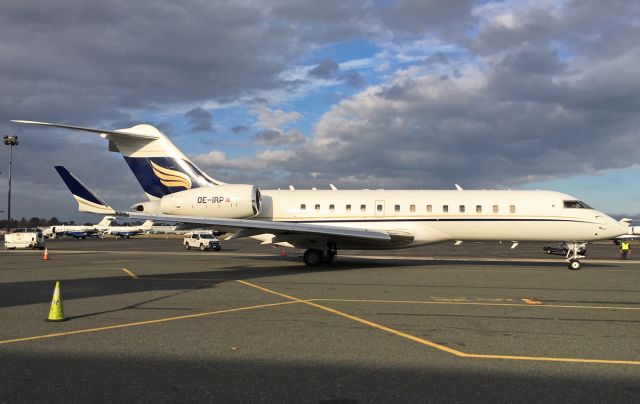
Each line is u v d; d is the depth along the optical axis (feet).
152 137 74.79
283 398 16.72
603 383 18.37
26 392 17.22
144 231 422.41
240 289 43.88
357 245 72.90
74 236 289.94
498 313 32.37
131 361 20.99
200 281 50.16
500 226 69.97
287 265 71.56
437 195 72.64
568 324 28.91
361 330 27.09
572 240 69.62
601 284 48.57
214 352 22.47
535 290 43.80
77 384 18.08
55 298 29.58
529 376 19.13
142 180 75.41
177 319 30.01
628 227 68.95
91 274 57.47
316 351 22.70
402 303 36.24
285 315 31.40
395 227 71.51
